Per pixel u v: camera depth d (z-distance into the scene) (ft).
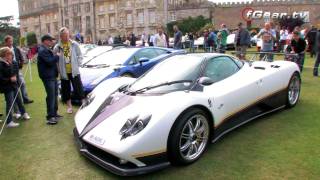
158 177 13.41
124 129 13.33
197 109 14.40
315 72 34.53
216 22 170.40
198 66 16.87
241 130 17.99
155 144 13.05
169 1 184.75
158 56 32.07
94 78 26.43
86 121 15.56
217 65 17.54
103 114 15.21
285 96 20.93
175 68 17.24
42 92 33.45
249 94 17.71
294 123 18.75
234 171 13.53
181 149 13.99
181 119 13.75
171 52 33.55
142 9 190.39
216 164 14.21
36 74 50.78
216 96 15.60
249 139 16.69
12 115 21.53
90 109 16.65
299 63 35.22
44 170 14.67
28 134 19.57
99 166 14.74
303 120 19.21
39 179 13.89
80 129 15.19
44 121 22.13
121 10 200.34
